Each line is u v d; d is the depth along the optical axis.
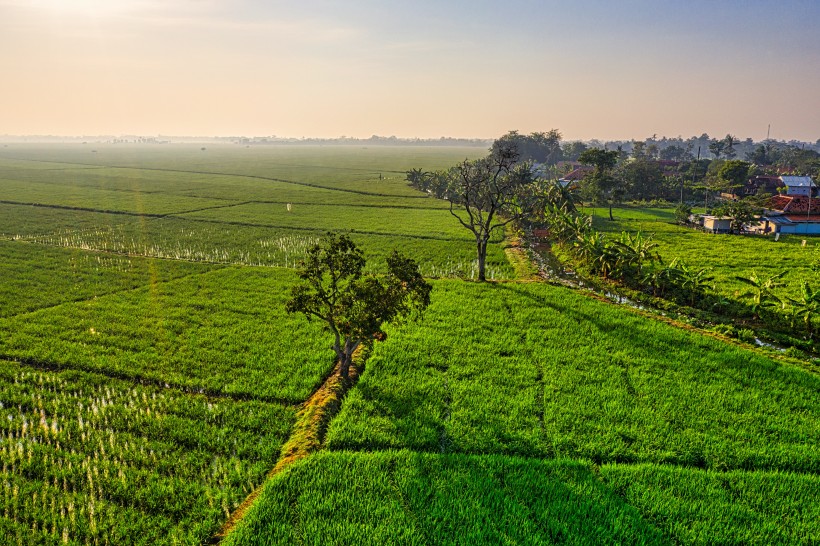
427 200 101.69
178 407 21.19
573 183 109.81
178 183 121.44
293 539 13.97
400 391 22.59
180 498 15.92
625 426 19.88
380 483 16.22
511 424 19.97
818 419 20.53
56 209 78.31
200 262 48.38
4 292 37.28
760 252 56.41
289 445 18.81
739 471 17.22
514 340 28.73
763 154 174.00
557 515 15.01
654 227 74.56
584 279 46.06
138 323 30.94
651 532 14.32
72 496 15.80
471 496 15.73
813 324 31.91
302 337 28.97
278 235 63.41
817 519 14.96
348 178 146.62
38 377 23.69
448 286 40.72
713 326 33.16
